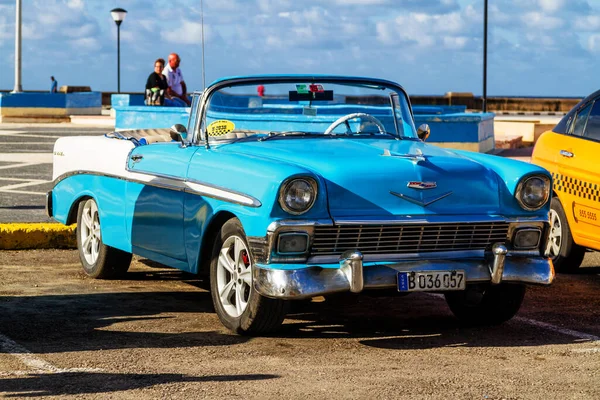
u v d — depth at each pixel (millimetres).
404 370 5617
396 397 5066
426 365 5742
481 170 6574
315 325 6832
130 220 7711
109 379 5328
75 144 8625
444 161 6559
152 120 20250
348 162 6324
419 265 6152
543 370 5660
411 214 6211
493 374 5551
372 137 7477
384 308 7504
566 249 9031
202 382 5293
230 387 5207
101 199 8156
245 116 7492
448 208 6344
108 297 7672
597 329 6844
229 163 6508
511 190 6531
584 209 8672
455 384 5328
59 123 33312
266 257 5984
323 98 7652
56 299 7543
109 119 32594
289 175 5930
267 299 6148
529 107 47188
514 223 6492
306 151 6598
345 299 6230
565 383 5375
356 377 5441
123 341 6211
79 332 6441
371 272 6043
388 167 6309
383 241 6160
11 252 9727
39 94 35500
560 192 9000
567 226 9008
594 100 8875
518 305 6812
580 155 8758
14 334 6348
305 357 5891
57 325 6641
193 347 6082
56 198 8945
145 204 7465
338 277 5965
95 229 8500
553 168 9078
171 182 7062
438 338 6504
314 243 6027
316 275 5930
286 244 5945
